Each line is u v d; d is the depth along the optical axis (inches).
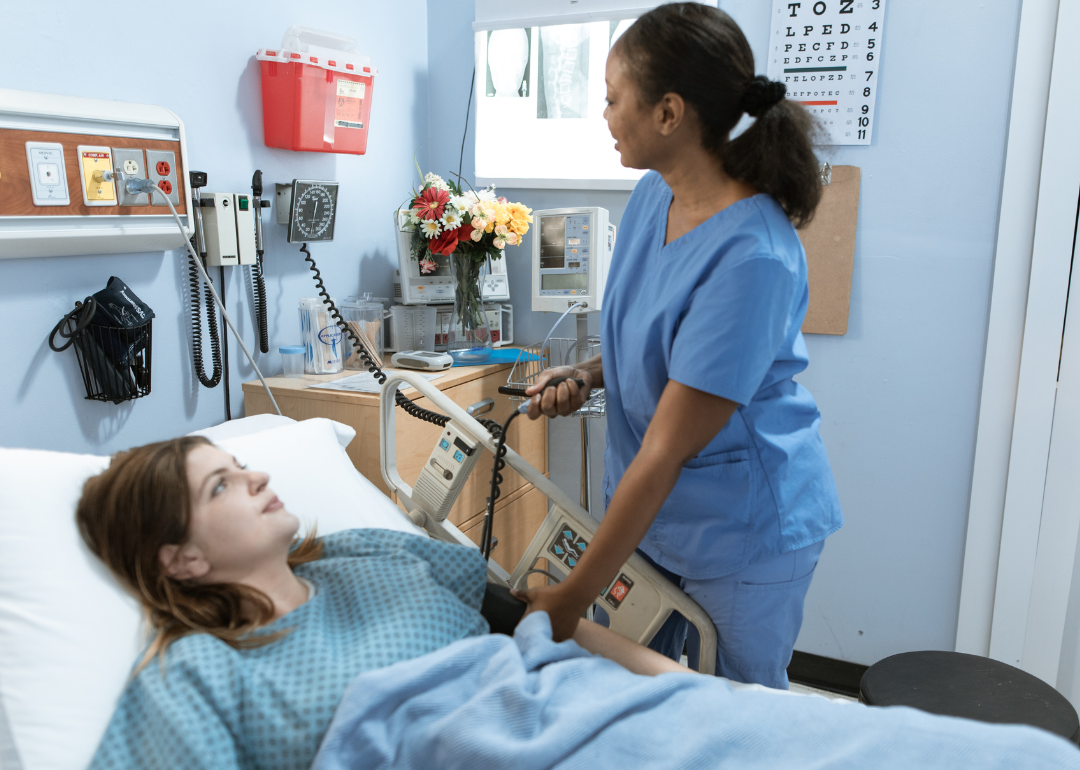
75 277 58.6
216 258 67.9
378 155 89.4
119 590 41.3
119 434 63.1
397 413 67.6
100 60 58.9
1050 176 69.2
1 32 52.3
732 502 45.9
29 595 38.8
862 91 74.5
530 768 32.5
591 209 80.7
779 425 46.6
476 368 80.1
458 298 85.7
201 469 41.4
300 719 35.5
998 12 69.6
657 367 44.7
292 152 78.3
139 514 40.3
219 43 69.1
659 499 39.2
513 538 88.4
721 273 39.4
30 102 52.1
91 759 36.2
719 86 38.5
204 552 40.6
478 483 80.3
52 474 43.3
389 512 56.6
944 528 79.3
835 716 34.6
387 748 35.1
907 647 82.9
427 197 82.0
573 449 94.3
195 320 68.0
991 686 55.4
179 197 62.8
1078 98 67.4
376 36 86.8
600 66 85.7
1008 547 76.4
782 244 40.1
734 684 44.2
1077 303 70.4
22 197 52.5
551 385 49.6
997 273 72.7
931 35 72.0
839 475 82.2
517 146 91.6
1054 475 73.8
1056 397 72.6
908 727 33.1
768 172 40.1
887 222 76.2
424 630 40.6
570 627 42.0
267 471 53.1
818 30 74.9
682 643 57.5
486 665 38.6
